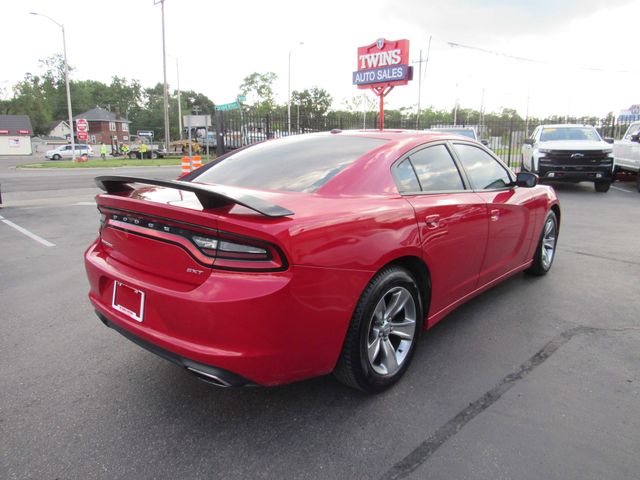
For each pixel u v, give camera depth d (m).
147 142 80.62
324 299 2.29
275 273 2.13
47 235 7.33
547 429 2.44
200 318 2.14
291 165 3.07
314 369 2.38
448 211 3.11
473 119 75.69
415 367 3.09
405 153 3.12
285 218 2.22
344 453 2.28
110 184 2.82
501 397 2.75
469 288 3.59
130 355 3.32
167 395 2.81
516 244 4.18
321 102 67.81
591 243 6.58
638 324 3.76
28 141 69.19
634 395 2.76
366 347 2.58
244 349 2.14
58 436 2.41
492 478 2.10
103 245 2.87
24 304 4.32
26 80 115.06
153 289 2.32
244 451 2.30
